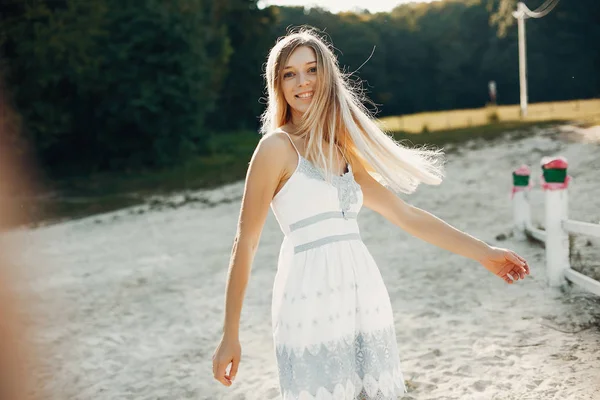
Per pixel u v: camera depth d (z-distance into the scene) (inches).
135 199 785.6
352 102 110.3
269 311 262.8
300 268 102.4
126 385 196.2
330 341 100.3
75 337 251.8
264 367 199.3
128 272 374.3
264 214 103.3
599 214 357.7
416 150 118.3
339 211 105.0
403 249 357.4
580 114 978.1
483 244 111.3
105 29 1129.4
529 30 2407.7
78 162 1175.6
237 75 2133.4
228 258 388.2
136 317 274.4
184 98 1164.5
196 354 219.8
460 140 821.9
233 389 184.1
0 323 272.1
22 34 1045.8
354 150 113.0
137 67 1127.6
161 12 1136.8
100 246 486.0
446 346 197.5
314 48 107.7
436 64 2755.9
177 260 397.4
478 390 163.6
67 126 1102.4
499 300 240.5
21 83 1068.5
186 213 617.9
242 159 1135.6
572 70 2342.5
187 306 284.7
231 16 2101.4
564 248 244.2
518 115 1162.6
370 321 104.0
